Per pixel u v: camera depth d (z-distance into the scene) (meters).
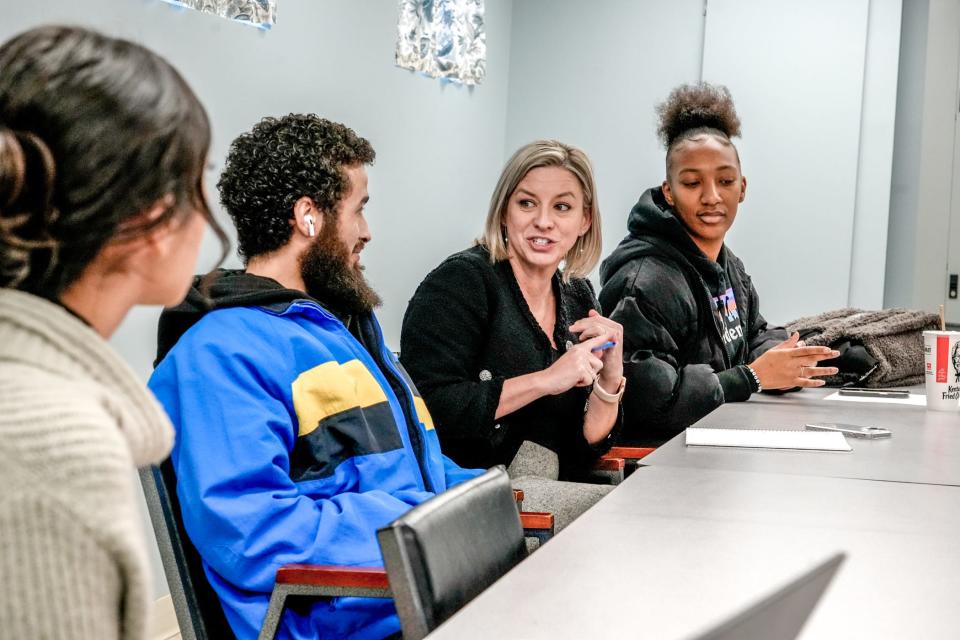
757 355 3.29
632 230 3.06
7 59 0.67
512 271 2.30
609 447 2.39
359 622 1.50
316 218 1.73
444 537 1.08
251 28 3.27
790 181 4.76
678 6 5.04
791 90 4.75
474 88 4.96
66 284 0.68
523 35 5.32
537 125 5.32
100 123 0.66
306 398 1.59
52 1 2.46
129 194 0.67
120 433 0.64
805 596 0.68
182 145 0.69
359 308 1.83
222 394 1.49
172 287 0.73
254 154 1.70
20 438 0.59
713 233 3.06
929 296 4.77
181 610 1.49
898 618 0.90
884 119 4.67
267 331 1.59
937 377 2.35
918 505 1.37
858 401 2.57
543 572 1.02
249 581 1.44
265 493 1.47
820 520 1.27
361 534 1.51
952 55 4.68
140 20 2.75
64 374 0.64
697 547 1.13
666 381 2.62
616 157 5.19
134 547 0.61
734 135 3.14
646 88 5.12
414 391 1.92
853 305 4.74
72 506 0.59
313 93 3.65
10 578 0.57
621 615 0.90
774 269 4.79
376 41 4.05
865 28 4.65
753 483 1.51
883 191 4.68
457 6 4.59
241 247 1.76
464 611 0.90
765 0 4.79
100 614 0.60
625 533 1.19
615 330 2.26
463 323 2.21
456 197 4.85
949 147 4.71
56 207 0.66
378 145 4.14
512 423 2.27
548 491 2.12
